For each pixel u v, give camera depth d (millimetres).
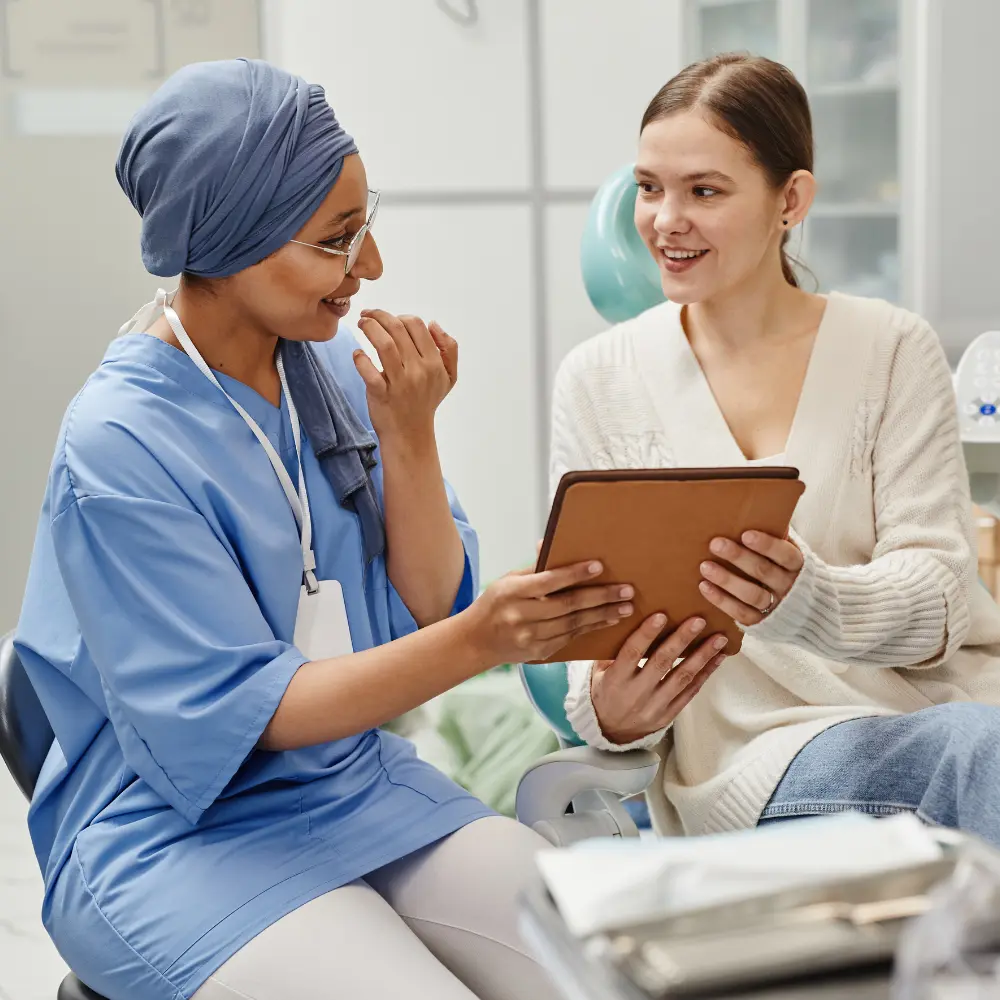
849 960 626
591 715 1383
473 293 3932
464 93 3828
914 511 1494
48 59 3389
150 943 1149
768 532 1157
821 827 762
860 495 1533
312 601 1350
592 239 2043
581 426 1607
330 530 1387
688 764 1540
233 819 1254
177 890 1174
